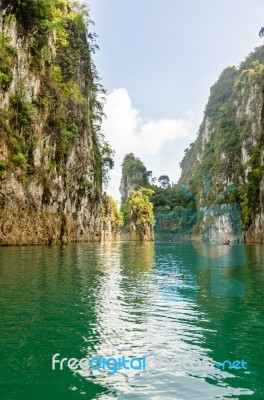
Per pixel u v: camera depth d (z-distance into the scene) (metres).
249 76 159.00
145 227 121.38
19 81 41.81
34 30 45.84
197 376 6.85
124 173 195.12
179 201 142.50
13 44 41.25
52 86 49.97
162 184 183.50
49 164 47.66
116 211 119.44
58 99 51.31
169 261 26.77
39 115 45.69
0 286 14.52
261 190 69.75
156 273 19.38
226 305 12.01
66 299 12.48
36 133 44.78
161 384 6.54
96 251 37.12
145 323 9.85
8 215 38.81
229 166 129.38
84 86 74.00
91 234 73.00
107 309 11.27
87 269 20.53
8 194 38.47
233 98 159.62
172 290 14.45
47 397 6.05
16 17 42.03
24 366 7.14
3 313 10.61
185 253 36.62
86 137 69.50
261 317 10.55
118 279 17.08
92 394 6.16
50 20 48.38
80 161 64.31
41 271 18.88
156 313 10.91
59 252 32.47
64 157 53.50
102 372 6.95
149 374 6.89
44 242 45.59
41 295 13.01
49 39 51.16
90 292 13.73
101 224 86.25
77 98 64.19
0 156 37.34
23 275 17.34
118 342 8.41
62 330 9.16
